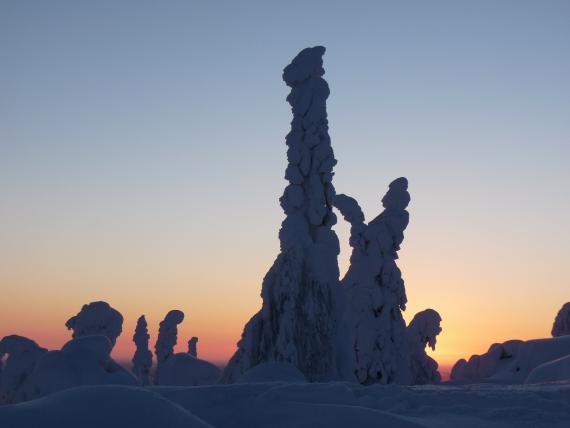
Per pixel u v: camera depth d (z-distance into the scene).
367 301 30.62
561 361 22.67
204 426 8.06
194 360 30.86
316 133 23.58
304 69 24.16
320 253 22.20
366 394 12.80
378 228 31.36
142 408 7.97
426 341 37.19
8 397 17.19
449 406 11.80
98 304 24.80
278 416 10.42
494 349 40.78
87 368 14.80
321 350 21.11
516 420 10.77
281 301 21.50
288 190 23.41
